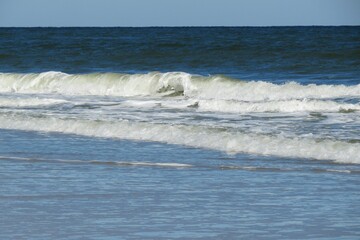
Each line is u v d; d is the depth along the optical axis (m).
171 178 25.95
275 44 133.25
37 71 92.38
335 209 20.83
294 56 96.88
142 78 63.19
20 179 25.73
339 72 76.25
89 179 25.73
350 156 29.19
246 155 30.80
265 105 46.09
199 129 36.09
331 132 35.25
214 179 25.72
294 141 31.78
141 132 36.91
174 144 34.16
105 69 92.00
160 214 20.25
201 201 22.02
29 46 138.75
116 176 26.36
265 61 92.69
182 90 61.09
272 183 24.88
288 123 39.12
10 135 38.12
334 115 42.59
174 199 22.31
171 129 36.62
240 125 38.41
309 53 98.56
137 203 21.69
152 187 24.27
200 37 185.50
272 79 72.06
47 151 32.59
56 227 18.69
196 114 44.44
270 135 33.88
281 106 45.91
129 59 101.38
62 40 173.25
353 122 39.31
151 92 62.22
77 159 30.41
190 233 18.19
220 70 85.56
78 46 136.25
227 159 29.95
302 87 56.53
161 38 180.12
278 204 21.56
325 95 54.66
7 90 68.81
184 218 19.80
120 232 18.23
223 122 39.94
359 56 93.31
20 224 18.98
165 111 46.28
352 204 21.48
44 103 52.53
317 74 75.38
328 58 92.75
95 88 65.06
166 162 29.47
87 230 18.41
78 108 49.03
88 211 20.55
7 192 23.33
